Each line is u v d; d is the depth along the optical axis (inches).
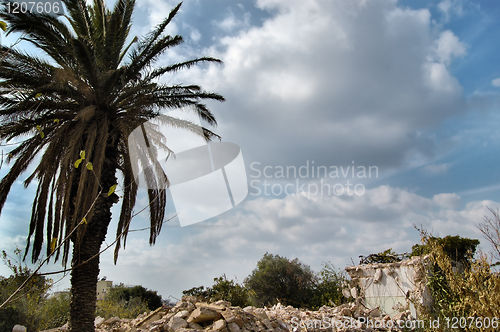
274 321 346.0
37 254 339.3
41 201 342.6
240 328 309.0
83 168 328.5
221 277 666.8
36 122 354.3
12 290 367.9
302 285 802.8
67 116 374.9
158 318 350.3
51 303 479.8
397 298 401.1
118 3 391.9
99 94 375.9
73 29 420.5
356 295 453.7
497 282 192.5
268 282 825.5
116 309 572.4
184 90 426.6
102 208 351.3
